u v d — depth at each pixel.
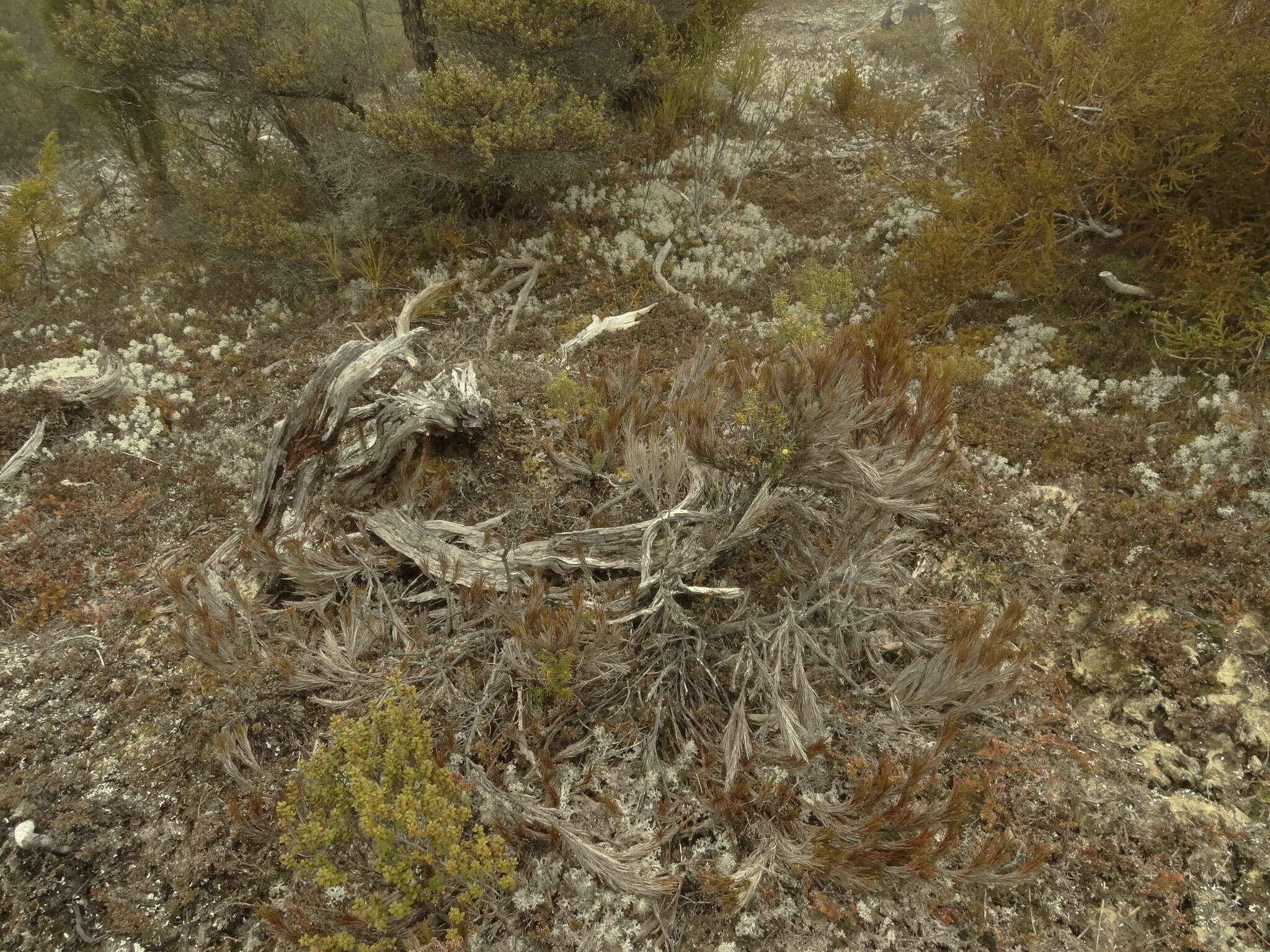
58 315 7.62
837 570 3.66
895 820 2.76
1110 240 6.21
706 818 3.17
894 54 12.04
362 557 4.14
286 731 3.66
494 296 7.00
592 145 7.20
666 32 8.46
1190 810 3.18
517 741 3.36
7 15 14.32
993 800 3.16
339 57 7.71
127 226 9.45
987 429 5.03
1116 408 5.10
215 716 3.68
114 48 6.95
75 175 11.23
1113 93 5.30
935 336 6.02
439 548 4.14
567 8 7.23
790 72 10.60
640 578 3.92
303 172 8.59
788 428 3.45
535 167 7.18
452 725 3.19
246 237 7.04
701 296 6.86
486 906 2.93
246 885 3.22
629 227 7.84
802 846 2.87
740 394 4.08
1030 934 2.88
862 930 2.89
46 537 4.80
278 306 7.34
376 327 6.83
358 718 3.47
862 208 7.92
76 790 3.53
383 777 2.77
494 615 3.77
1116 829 3.13
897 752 3.32
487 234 7.79
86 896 3.27
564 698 3.33
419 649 3.71
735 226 7.64
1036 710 3.55
